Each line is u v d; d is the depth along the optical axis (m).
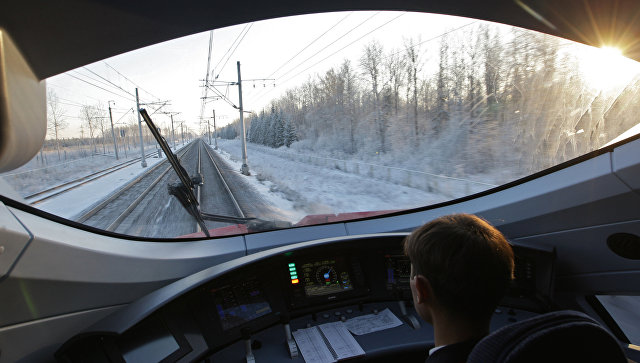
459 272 0.59
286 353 1.52
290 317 1.74
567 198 1.89
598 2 1.80
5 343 1.16
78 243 1.39
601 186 1.75
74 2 1.09
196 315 1.48
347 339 1.62
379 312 1.85
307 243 1.87
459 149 7.89
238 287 1.63
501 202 2.16
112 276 1.50
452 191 3.60
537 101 3.83
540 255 1.82
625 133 1.77
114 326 1.22
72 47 1.24
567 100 2.96
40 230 1.24
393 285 1.91
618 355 0.57
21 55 1.03
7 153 0.94
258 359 1.48
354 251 1.95
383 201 4.72
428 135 10.34
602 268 1.92
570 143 2.74
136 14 1.34
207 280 1.50
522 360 0.51
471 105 8.36
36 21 1.04
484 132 6.71
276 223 2.24
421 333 1.67
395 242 1.95
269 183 8.77
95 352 1.19
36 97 1.10
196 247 1.95
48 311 1.29
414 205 2.65
